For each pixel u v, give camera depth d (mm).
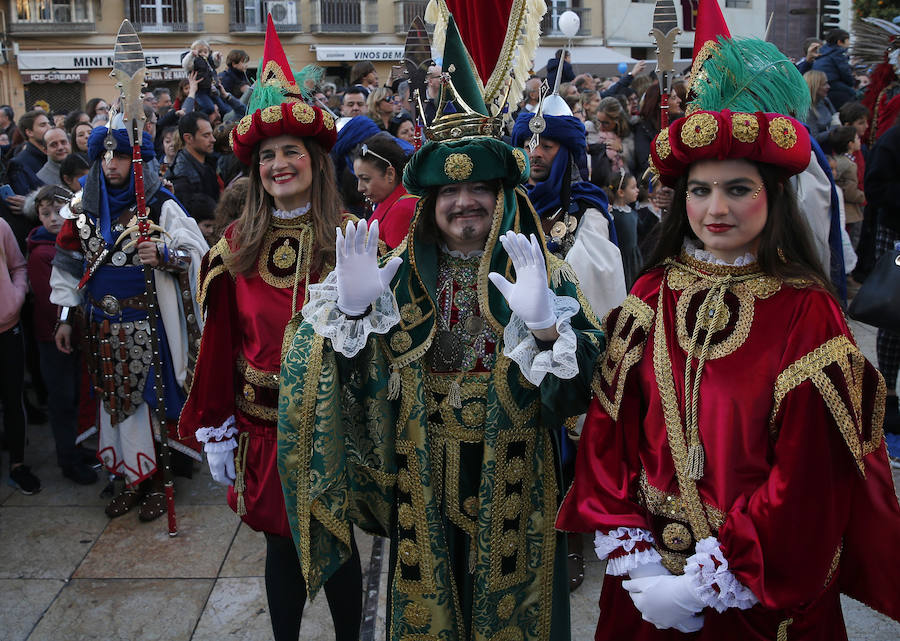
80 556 3811
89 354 4168
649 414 1956
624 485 1991
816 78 7340
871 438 1815
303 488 2334
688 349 1907
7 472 4730
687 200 1932
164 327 4117
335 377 2297
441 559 2219
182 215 4199
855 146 7395
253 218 2840
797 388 1762
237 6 22641
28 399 5461
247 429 2850
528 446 2234
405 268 2266
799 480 1741
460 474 2229
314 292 2262
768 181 1856
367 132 4484
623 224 3975
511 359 2176
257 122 2736
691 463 1852
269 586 2818
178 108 7941
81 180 4387
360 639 3139
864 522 1859
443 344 2234
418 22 2654
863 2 13344
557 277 2236
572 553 3461
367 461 2336
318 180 2865
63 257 4145
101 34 22234
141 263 4035
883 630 3111
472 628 2248
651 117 5918
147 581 3602
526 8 2291
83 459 4750
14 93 22031
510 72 2316
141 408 4121
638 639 2029
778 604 1748
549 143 3375
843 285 4230
